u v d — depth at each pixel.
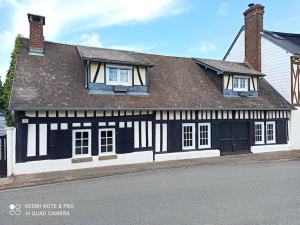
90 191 7.52
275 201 6.41
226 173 9.85
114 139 11.59
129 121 11.90
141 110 12.13
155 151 12.44
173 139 12.87
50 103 10.31
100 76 11.90
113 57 12.30
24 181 8.66
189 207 6.03
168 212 5.72
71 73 12.29
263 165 11.64
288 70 16.31
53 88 11.12
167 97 13.12
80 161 10.81
